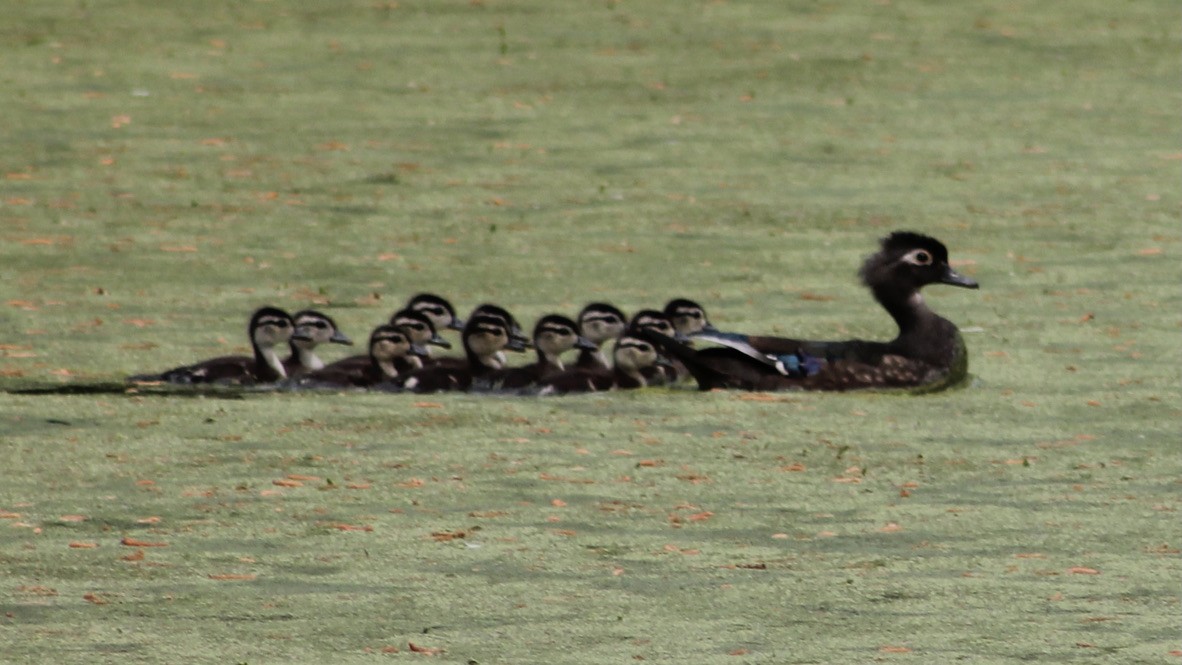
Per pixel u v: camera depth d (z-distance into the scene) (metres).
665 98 30.20
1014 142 27.58
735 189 24.72
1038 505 12.20
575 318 18.45
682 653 9.29
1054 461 13.38
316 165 25.83
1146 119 29.03
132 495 12.31
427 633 9.59
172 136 27.41
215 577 10.55
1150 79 31.81
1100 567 10.81
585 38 34.41
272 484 12.62
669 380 16.66
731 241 22.00
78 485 12.55
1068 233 22.41
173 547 11.13
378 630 9.64
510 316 16.94
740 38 34.53
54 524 11.60
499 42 34.03
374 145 27.05
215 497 12.27
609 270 20.58
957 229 22.59
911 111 29.53
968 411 14.98
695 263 20.94
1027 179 25.33
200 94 30.12
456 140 27.42
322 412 14.88
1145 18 36.44
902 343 16.20
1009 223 22.91
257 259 20.91
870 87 31.09
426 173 25.47
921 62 32.78
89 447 13.59
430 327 17.16
